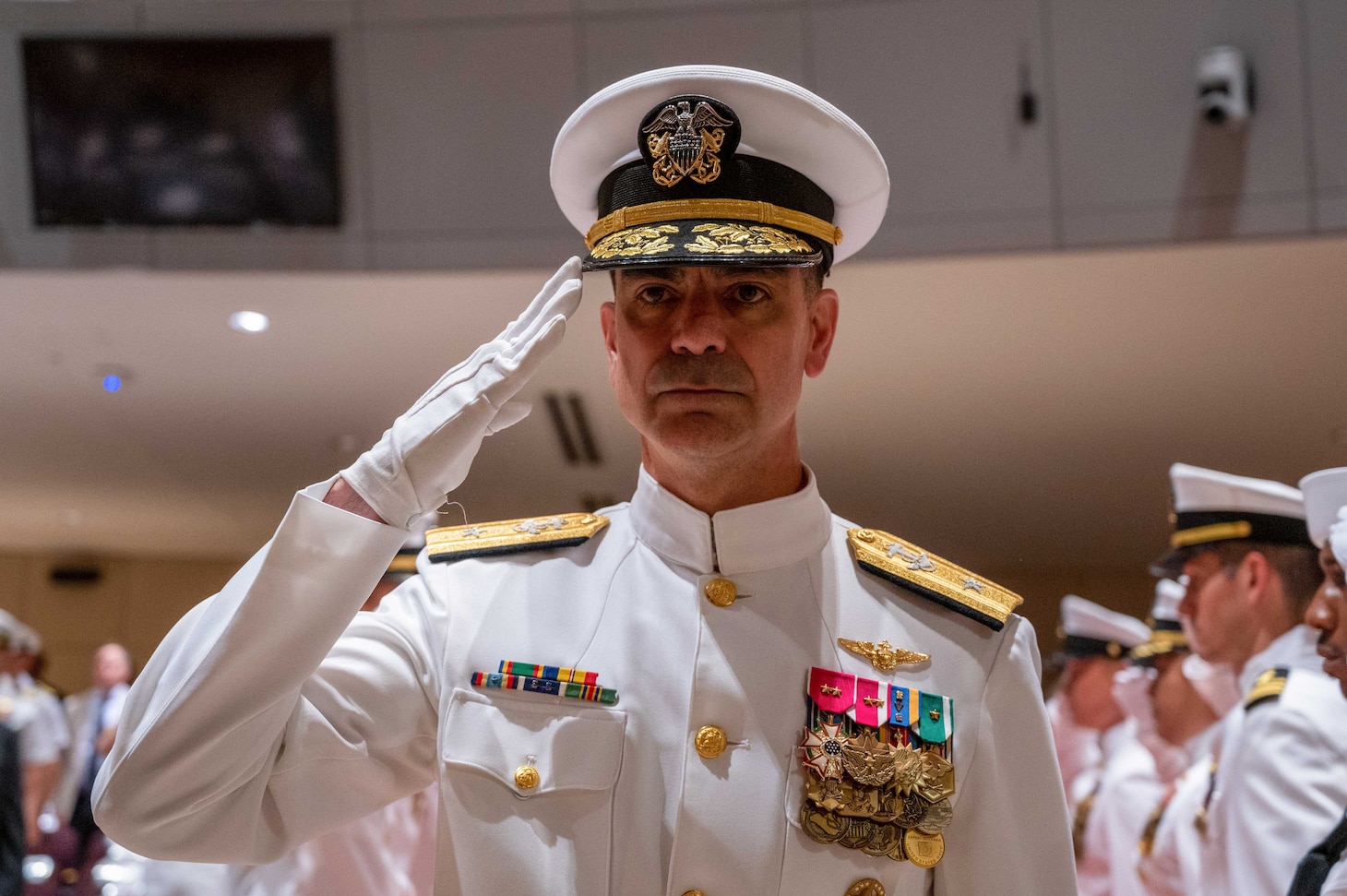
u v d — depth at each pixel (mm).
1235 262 5051
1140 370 6500
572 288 1199
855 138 1350
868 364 6453
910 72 4977
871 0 4988
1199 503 2693
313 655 1133
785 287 1252
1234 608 2617
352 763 1230
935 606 1330
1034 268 5133
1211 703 3031
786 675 1259
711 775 1205
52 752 6277
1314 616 1930
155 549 12422
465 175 5262
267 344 6438
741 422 1219
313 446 8477
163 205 5402
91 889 5891
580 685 1248
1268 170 4754
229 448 8555
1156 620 3646
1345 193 4680
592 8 5160
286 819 1208
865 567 1351
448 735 1231
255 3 5344
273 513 10656
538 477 8219
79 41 5379
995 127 4941
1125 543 10266
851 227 1465
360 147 5316
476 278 5383
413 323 6043
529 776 1206
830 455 8070
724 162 1307
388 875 2643
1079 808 4168
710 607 1283
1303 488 1990
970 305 5637
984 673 1285
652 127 1317
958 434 7605
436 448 1153
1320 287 5340
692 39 5074
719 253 1199
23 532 11633
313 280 5445
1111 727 4691
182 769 1096
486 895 1175
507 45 5223
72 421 7918
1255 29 4750
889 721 1237
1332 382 6629
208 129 5367
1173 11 4812
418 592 1346
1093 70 4875
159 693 1114
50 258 5438
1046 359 6359
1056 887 1243
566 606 1319
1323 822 1982
